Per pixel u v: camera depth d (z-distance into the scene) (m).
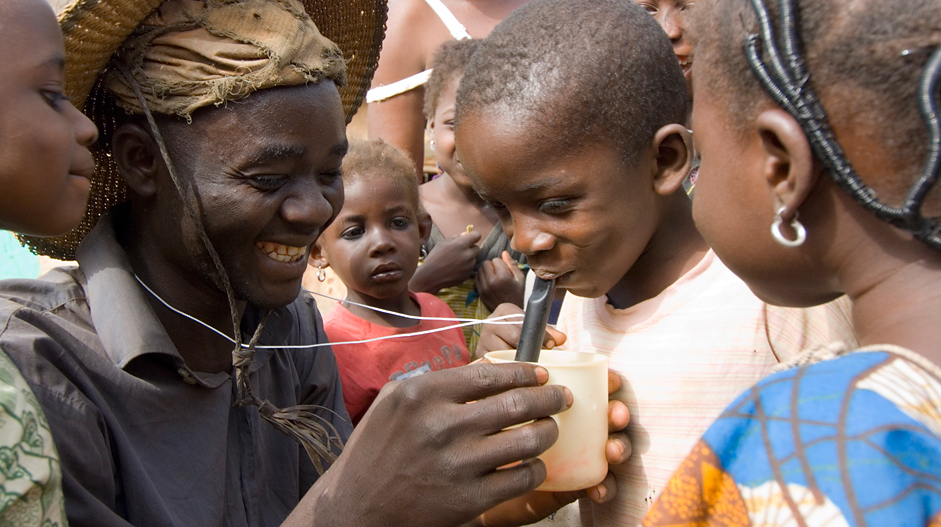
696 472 0.79
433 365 2.40
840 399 0.70
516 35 1.35
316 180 1.47
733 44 0.80
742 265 0.88
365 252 2.37
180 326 1.51
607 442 1.34
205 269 1.44
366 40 1.81
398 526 1.17
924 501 0.64
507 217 1.44
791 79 0.74
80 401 1.24
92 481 1.24
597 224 1.30
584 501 1.64
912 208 0.70
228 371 1.61
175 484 1.38
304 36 1.43
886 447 0.66
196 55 1.38
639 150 1.31
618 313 1.49
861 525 0.64
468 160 1.36
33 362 1.20
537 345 1.34
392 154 2.54
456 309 2.74
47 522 0.95
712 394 1.30
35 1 1.05
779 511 0.70
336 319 2.46
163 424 1.40
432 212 3.00
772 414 0.75
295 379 1.81
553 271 1.34
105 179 1.61
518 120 1.28
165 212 1.43
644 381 1.38
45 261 4.55
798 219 0.80
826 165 0.74
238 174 1.37
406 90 3.15
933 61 0.67
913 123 0.69
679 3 1.95
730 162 0.84
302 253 1.51
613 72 1.28
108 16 1.30
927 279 0.75
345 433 1.89
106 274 1.41
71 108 1.09
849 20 0.71
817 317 1.24
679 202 1.43
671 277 1.42
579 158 1.27
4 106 0.99
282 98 1.37
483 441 1.14
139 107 1.39
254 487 1.57
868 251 0.77
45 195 1.04
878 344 0.76
